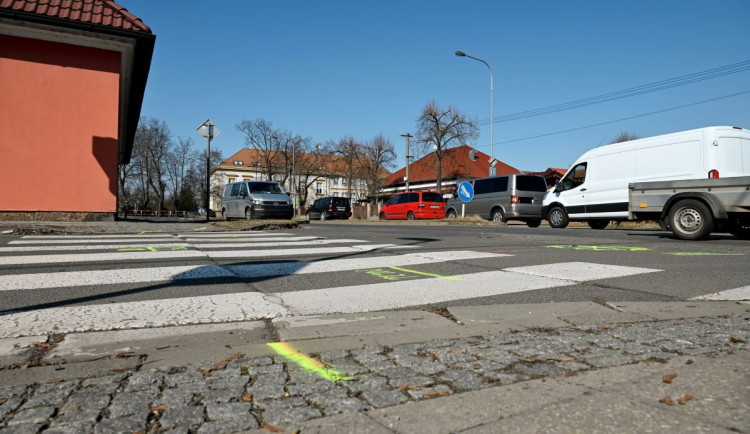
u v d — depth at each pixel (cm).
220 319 306
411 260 584
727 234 1130
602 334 278
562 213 1524
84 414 173
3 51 1074
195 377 210
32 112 1098
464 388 199
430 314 324
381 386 201
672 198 910
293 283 436
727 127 1122
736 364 226
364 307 345
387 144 6341
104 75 1159
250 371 217
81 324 289
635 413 175
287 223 1320
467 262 569
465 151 6391
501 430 163
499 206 1872
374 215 4678
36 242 746
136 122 1998
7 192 1075
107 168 1162
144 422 168
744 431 161
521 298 379
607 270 507
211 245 751
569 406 182
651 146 1260
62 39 1108
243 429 164
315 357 237
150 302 351
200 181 6750
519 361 232
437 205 2420
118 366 222
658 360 233
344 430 164
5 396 188
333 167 7519
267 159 6938
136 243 764
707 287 421
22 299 357
